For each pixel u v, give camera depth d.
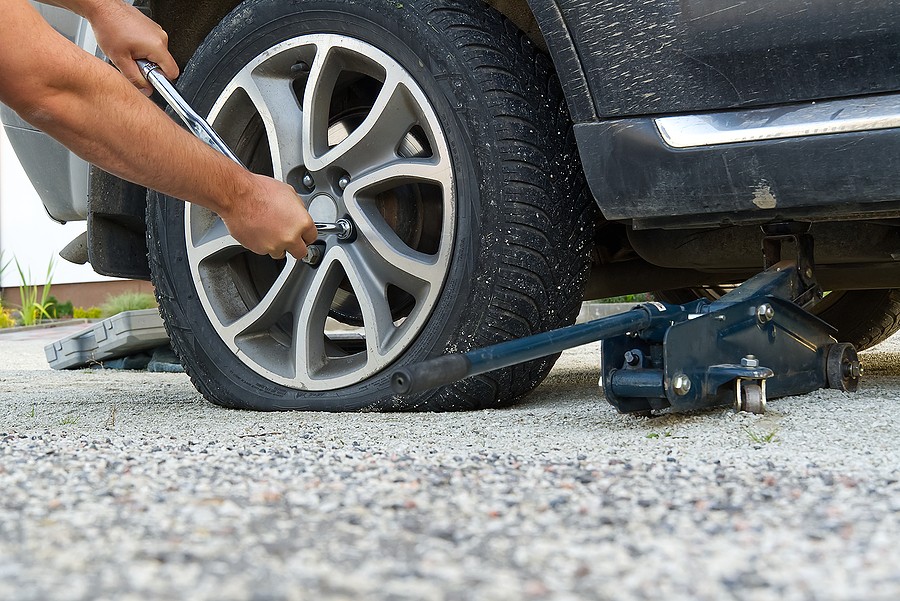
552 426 1.75
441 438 1.63
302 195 2.19
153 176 1.58
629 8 1.74
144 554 0.77
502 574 0.72
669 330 1.56
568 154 2.02
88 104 1.48
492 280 1.96
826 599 0.66
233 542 0.81
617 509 0.95
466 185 1.98
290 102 2.23
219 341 2.29
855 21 1.58
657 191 1.77
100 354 4.29
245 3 2.25
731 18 1.67
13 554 0.77
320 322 2.18
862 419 1.63
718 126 1.70
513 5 2.13
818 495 1.02
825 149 1.61
